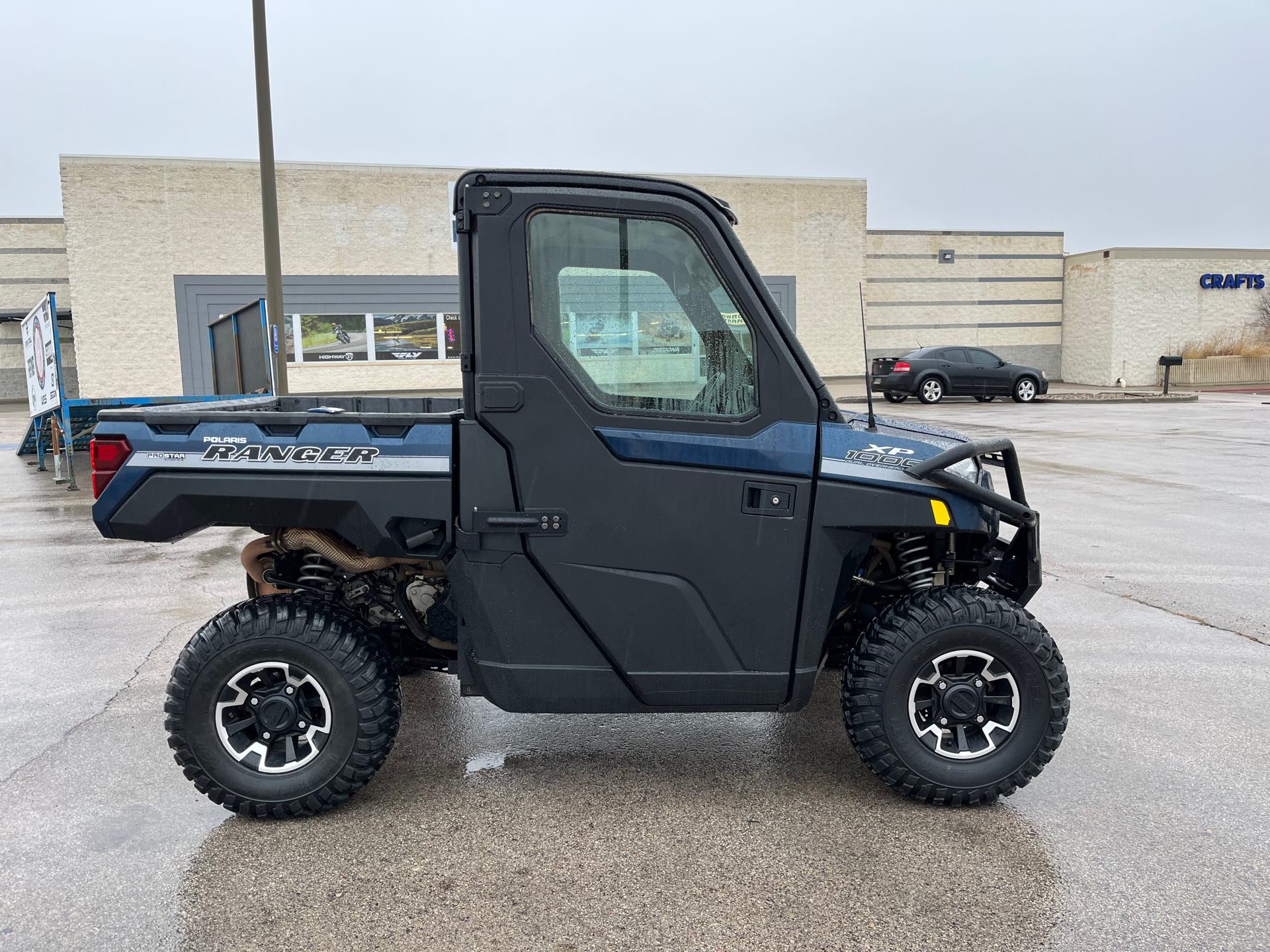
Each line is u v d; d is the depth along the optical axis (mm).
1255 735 3881
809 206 31875
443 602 3516
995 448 3268
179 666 3078
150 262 26719
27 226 29938
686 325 3004
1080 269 34750
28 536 8391
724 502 3049
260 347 11648
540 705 3154
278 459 3045
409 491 3045
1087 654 4941
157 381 27094
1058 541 7727
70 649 5051
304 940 2498
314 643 3084
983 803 3246
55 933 2535
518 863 2889
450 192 28547
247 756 3150
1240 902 2668
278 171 27250
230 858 2932
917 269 34844
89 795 3379
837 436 3084
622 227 2961
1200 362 32406
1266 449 13703
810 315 32438
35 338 12594
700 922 2572
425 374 29078
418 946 2469
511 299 2941
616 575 3062
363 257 28172
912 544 3566
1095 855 2928
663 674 3123
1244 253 33188
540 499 3021
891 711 3154
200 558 7480
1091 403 24484
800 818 3180
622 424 3002
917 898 2686
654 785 3451
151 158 26422
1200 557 7156
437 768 3605
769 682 3146
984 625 3117
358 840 3041
